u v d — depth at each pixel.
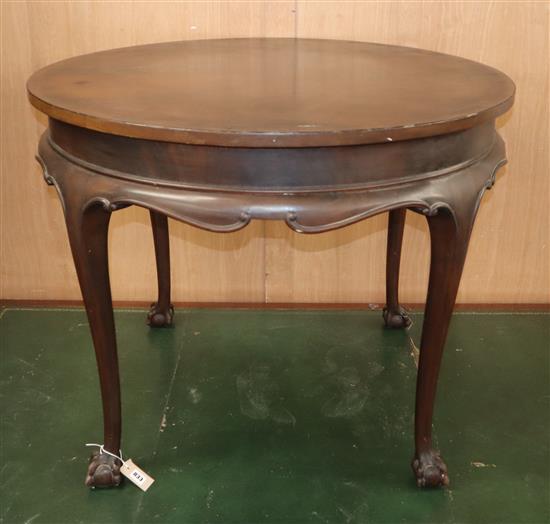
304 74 1.17
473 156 1.02
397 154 0.92
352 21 1.56
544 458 1.32
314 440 1.36
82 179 0.98
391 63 1.28
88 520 1.17
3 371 1.55
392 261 1.65
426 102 0.98
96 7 1.54
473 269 1.82
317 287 1.83
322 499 1.22
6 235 1.77
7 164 1.69
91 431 1.38
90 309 1.12
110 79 1.12
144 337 1.69
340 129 0.84
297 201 0.90
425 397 1.18
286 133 0.83
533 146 1.67
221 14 1.56
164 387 1.51
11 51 1.58
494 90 1.06
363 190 0.92
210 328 1.74
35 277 1.83
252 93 1.03
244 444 1.35
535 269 1.82
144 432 1.38
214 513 1.19
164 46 1.44
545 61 1.58
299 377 1.55
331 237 1.76
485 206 1.74
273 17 1.56
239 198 0.91
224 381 1.54
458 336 1.70
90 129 0.94
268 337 1.70
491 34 1.56
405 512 1.19
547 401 1.48
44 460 1.30
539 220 1.75
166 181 0.92
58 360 1.59
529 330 1.73
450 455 1.33
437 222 1.02
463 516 1.19
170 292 1.73
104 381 1.19
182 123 0.86
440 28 1.56
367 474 1.28
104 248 1.08
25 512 1.18
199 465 1.30
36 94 1.01
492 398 1.49
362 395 1.49
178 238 1.77
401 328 1.73
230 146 0.85
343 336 1.71
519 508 1.21
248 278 1.82
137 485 1.24
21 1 1.53
